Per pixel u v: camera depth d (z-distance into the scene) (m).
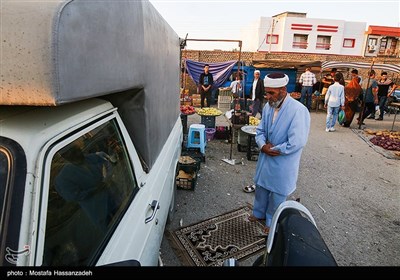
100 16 1.11
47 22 0.79
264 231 3.10
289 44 30.52
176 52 3.74
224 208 3.63
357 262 2.75
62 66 0.83
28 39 0.79
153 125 2.13
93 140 1.33
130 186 1.68
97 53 1.08
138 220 1.55
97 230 1.22
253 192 4.12
